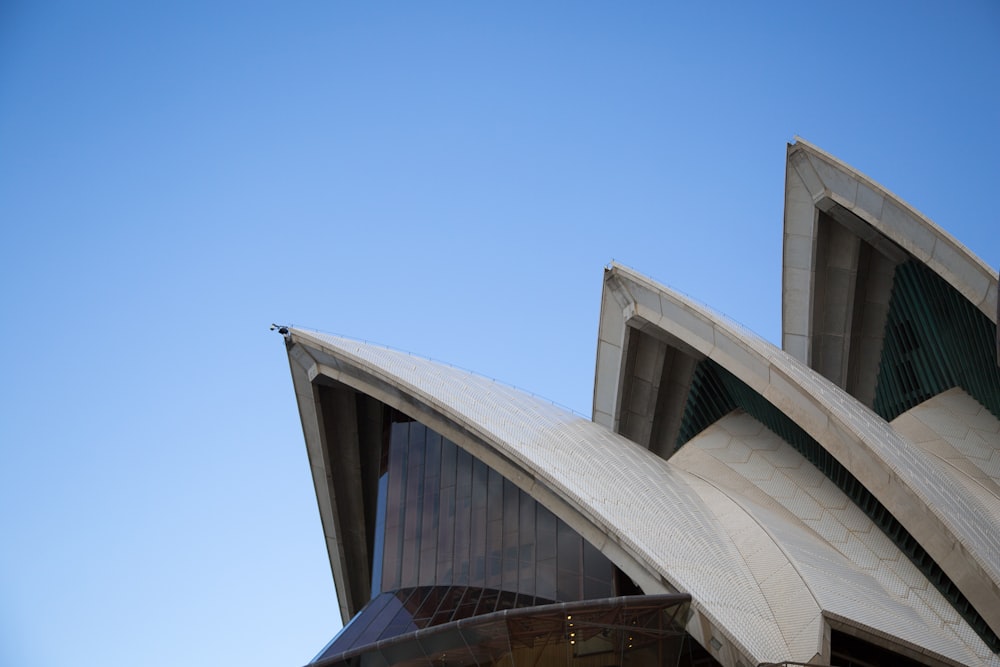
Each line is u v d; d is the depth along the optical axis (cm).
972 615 2216
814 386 2509
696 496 2634
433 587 2772
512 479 2547
